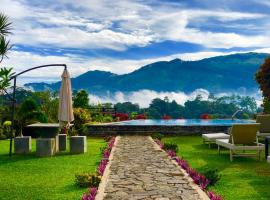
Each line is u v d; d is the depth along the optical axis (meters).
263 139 16.56
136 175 8.86
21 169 9.89
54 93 23.03
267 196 7.07
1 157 12.13
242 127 11.58
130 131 20.14
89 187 7.75
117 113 26.69
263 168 10.05
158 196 6.94
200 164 10.74
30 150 13.52
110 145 14.64
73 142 13.15
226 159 11.73
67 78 13.05
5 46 9.55
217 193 7.26
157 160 11.16
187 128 20.09
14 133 18.59
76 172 9.41
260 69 21.95
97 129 20.20
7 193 7.32
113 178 8.52
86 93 25.94
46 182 8.27
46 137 13.28
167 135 20.11
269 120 14.97
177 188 7.55
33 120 19.09
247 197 6.99
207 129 20.12
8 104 19.25
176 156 11.67
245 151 13.45
